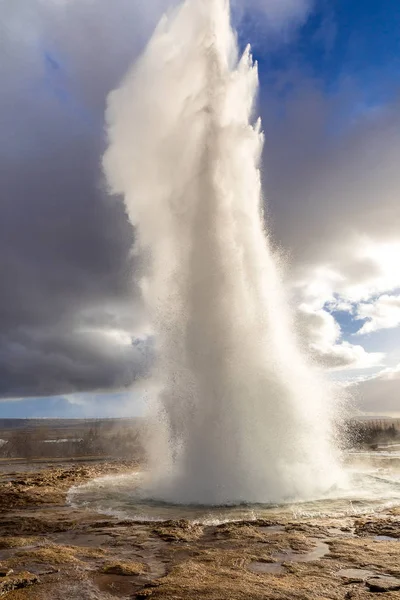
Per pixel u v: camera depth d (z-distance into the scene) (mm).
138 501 12672
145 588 6172
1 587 6207
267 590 5902
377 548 7648
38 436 56562
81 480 17516
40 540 8922
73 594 6023
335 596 5648
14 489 15320
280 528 9266
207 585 6137
